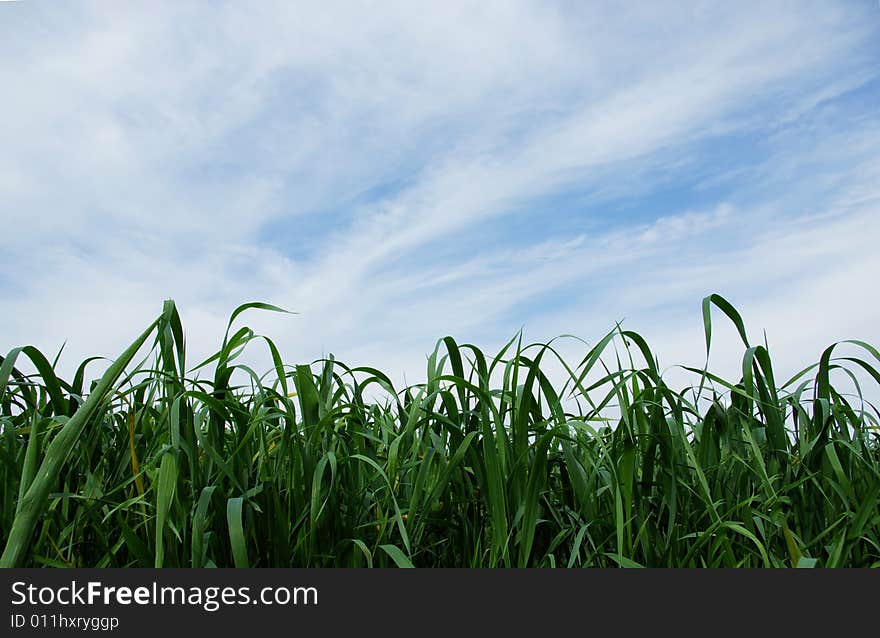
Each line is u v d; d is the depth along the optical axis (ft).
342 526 4.49
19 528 3.21
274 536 4.25
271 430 4.83
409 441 5.06
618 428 4.84
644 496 4.72
